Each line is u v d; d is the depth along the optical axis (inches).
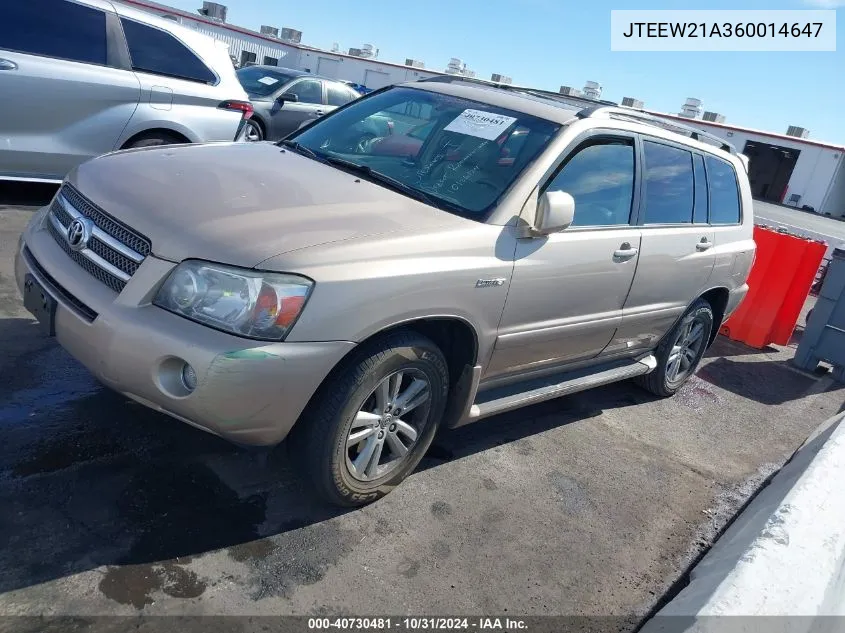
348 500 119.6
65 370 145.6
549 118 146.9
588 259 145.2
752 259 218.8
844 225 1157.1
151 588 96.5
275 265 99.3
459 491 137.6
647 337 186.5
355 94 513.0
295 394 101.7
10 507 104.5
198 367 96.0
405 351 114.2
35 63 223.0
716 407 220.5
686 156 184.4
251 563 105.4
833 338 272.1
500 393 147.2
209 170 126.1
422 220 120.5
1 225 225.8
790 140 1266.0
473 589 111.9
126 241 106.6
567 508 141.2
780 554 110.6
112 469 118.2
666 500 154.1
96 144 240.7
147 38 251.3
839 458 146.0
